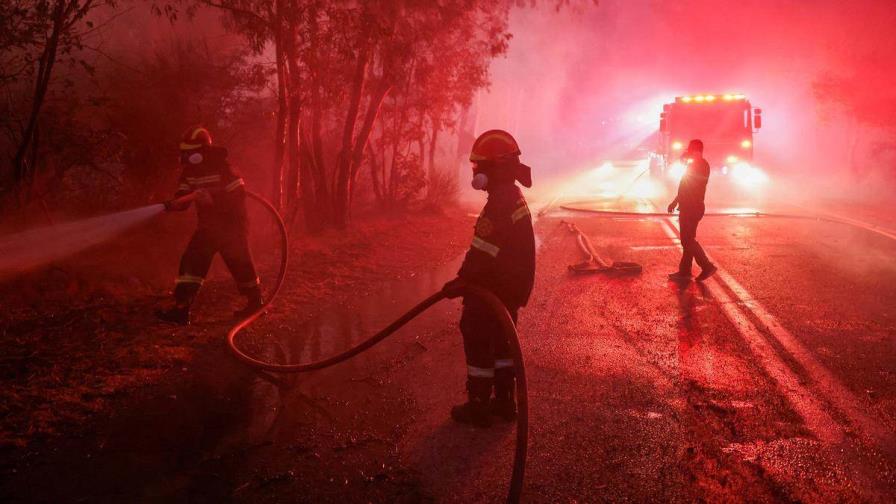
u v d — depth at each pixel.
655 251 10.78
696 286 8.21
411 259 10.11
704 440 4.02
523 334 6.22
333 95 11.58
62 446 3.87
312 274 8.68
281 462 3.75
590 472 3.65
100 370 4.98
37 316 6.14
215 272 8.33
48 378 4.76
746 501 3.38
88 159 8.66
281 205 10.05
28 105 8.62
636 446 3.94
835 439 4.04
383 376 5.10
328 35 9.68
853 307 7.09
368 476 3.62
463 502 3.37
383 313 6.99
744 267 9.32
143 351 5.42
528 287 4.23
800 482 3.55
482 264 4.01
